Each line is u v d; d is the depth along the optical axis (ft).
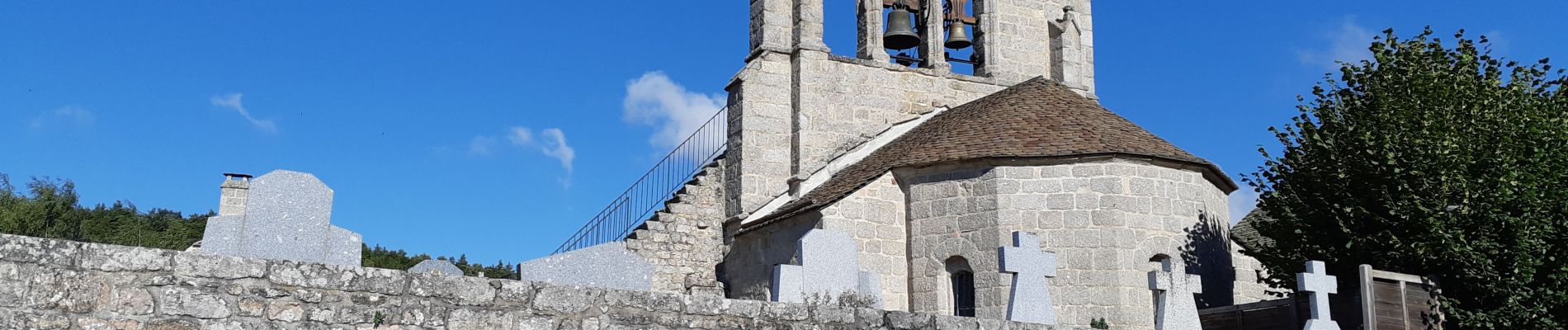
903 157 88.89
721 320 48.06
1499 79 75.05
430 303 43.68
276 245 52.16
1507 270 67.62
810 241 62.49
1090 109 92.79
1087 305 79.92
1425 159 70.08
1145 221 81.82
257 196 52.47
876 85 104.06
